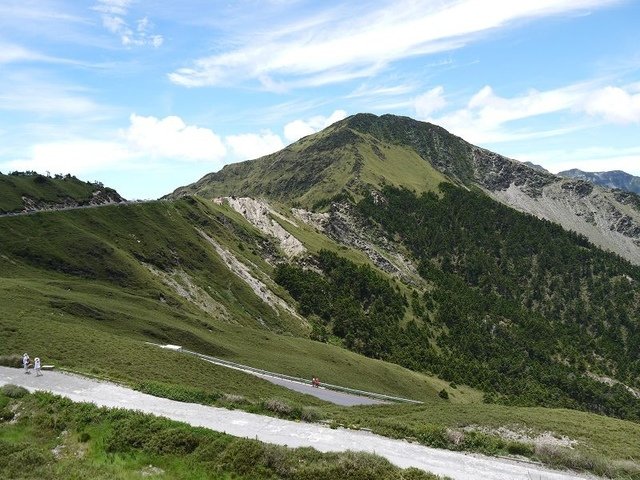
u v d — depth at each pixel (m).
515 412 52.44
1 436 29.62
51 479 24.62
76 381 42.19
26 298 80.50
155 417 31.16
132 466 26.56
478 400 166.38
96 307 89.75
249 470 26.08
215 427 32.97
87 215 150.50
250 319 153.62
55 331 62.50
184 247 166.88
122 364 57.31
